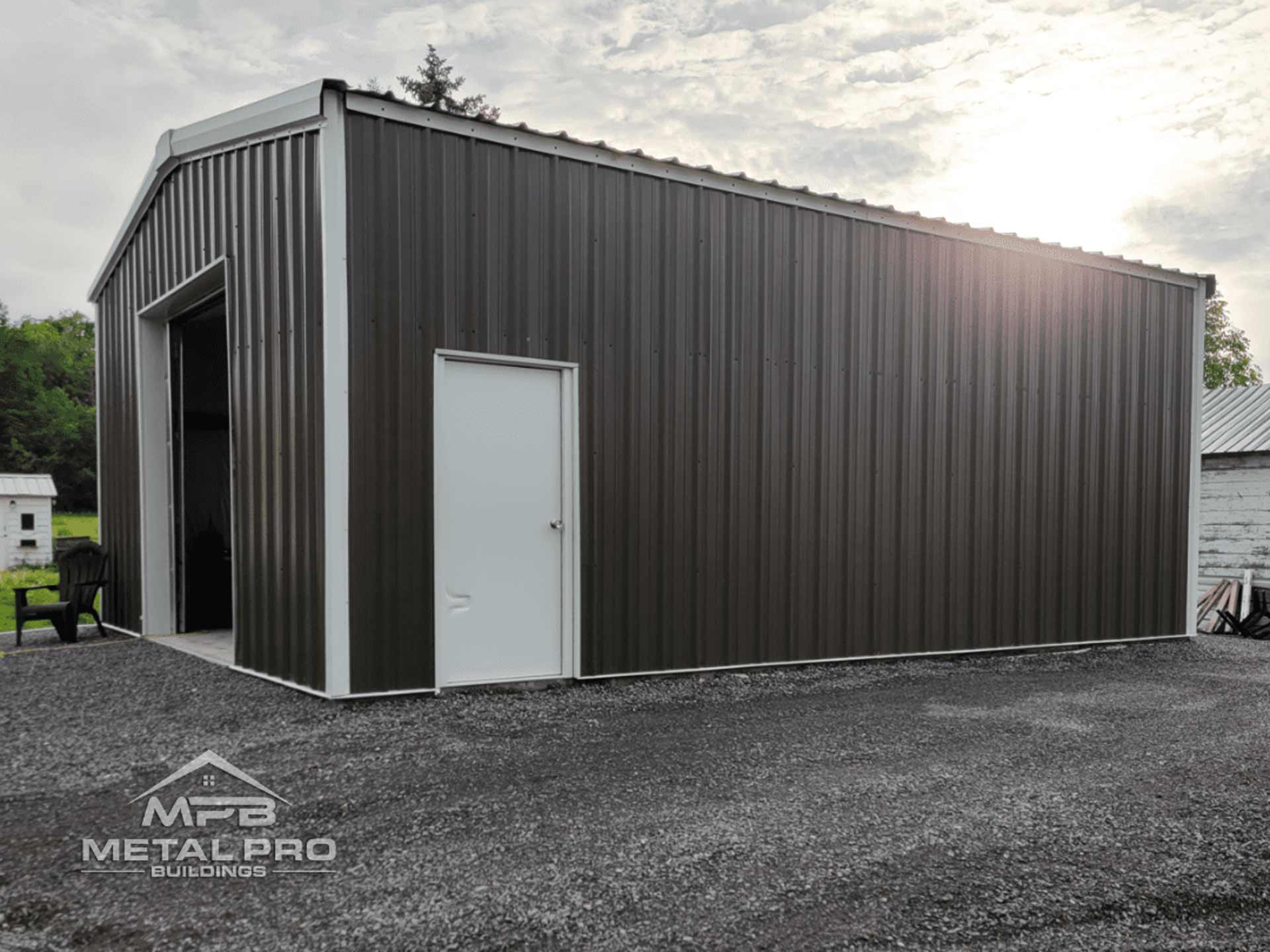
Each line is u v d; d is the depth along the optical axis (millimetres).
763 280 6238
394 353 4812
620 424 5613
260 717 4363
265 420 5242
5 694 4910
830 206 6539
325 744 3893
